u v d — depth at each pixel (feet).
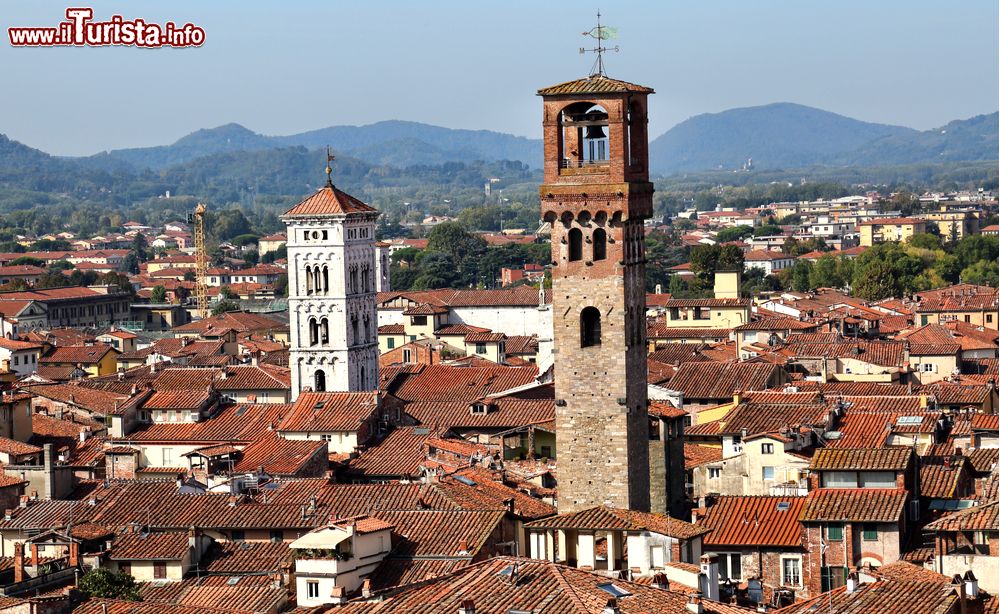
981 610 651.25
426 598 654.94
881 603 639.76
